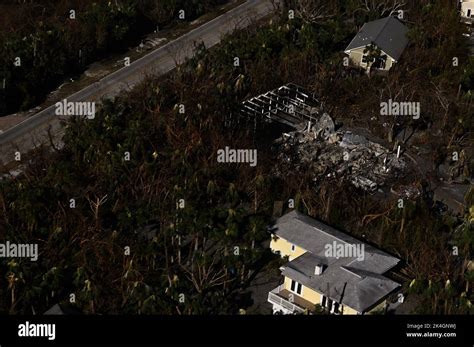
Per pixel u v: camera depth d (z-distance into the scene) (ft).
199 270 264.31
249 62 383.04
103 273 269.03
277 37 397.19
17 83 369.30
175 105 340.59
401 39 406.82
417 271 274.77
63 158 324.60
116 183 304.09
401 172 333.83
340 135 346.74
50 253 274.98
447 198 324.19
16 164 326.44
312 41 394.52
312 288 258.98
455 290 266.57
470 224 285.43
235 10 451.94
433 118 366.02
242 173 315.58
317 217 300.61
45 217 288.30
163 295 252.62
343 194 309.01
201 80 365.61
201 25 436.76
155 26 436.76
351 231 297.12
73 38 400.88
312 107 366.43
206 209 293.84
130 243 283.18
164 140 333.42
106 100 345.92
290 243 279.28
